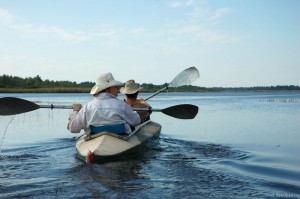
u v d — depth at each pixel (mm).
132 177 4539
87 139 6074
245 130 10672
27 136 9172
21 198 3680
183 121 13984
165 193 3848
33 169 5027
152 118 15789
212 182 4328
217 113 18031
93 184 4195
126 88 7930
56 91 82188
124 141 6055
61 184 4203
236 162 5664
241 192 3914
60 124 12688
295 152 6820
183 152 6598
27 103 6719
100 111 5965
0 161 5625
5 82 88375
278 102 33188
